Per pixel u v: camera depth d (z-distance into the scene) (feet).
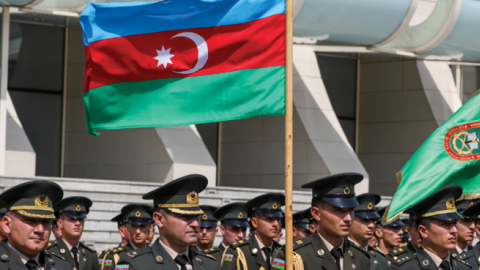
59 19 60.08
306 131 71.61
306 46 72.23
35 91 70.64
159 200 20.67
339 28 60.90
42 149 70.28
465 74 82.69
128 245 35.37
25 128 69.72
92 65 27.45
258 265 31.07
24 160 58.34
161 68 27.20
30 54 70.74
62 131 71.31
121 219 37.24
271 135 74.23
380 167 82.48
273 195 31.22
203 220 36.19
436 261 23.57
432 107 79.61
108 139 67.56
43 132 70.59
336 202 22.84
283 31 26.68
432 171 26.21
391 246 37.06
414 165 26.55
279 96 26.61
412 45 68.18
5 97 55.72
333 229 23.08
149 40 27.37
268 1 26.91
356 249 24.21
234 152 76.69
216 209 36.83
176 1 27.55
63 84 72.13
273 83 26.63
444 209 23.17
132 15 27.61
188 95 27.09
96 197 50.72
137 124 27.22
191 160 63.77
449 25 63.98
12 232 18.84
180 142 64.75
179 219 20.44
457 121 26.73
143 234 35.09
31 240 18.78
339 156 71.51
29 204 18.78
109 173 66.95
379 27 61.93
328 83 83.56
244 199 57.93
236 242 31.86
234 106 26.86
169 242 20.79
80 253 33.50
